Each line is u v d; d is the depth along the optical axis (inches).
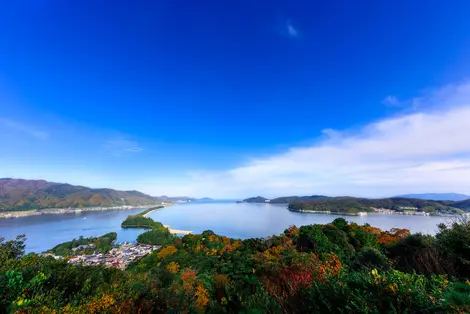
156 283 184.2
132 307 151.3
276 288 137.4
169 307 157.5
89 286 207.5
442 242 180.1
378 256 201.6
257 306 131.0
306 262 158.6
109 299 155.3
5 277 148.9
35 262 214.4
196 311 174.6
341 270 141.2
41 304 146.7
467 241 160.7
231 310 165.2
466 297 89.9
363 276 119.0
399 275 112.1
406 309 93.6
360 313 97.1
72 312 144.4
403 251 261.0
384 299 100.7
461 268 152.6
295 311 117.1
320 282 127.4
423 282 114.4
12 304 135.5
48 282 186.5
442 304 91.4
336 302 107.0
